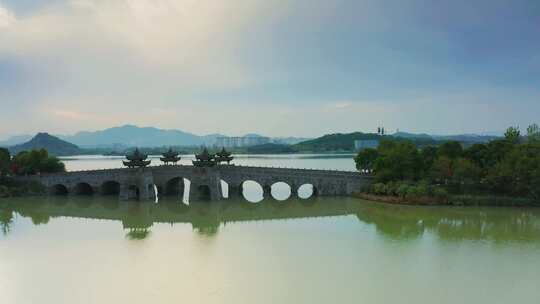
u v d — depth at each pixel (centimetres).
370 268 7019
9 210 12531
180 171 14838
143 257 7700
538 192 12356
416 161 13962
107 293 6053
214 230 9862
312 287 6219
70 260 7550
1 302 5800
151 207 13200
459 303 5681
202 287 6244
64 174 15025
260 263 7312
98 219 11294
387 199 13188
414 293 5997
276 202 14050
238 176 15112
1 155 15212
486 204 12369
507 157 13375
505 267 7056
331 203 13375
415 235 9188
